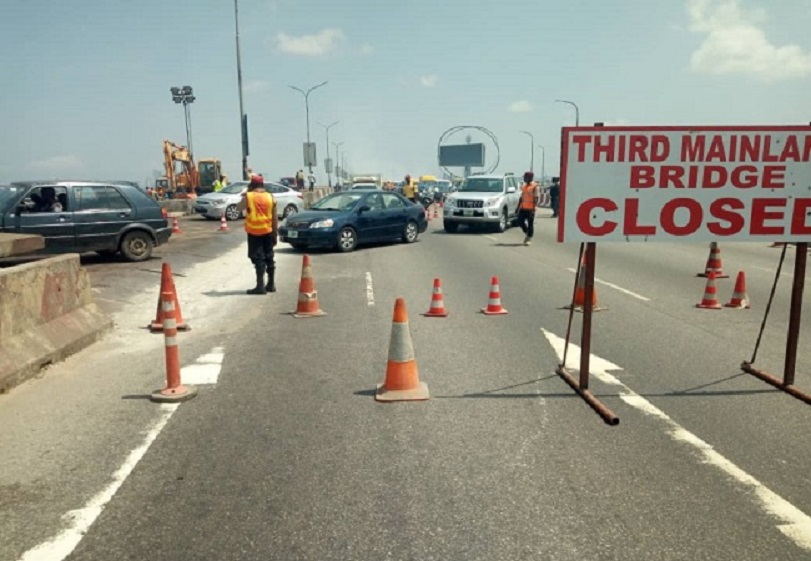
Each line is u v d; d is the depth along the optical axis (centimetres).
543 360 646
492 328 791
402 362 532
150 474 391
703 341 723
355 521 337
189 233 2245
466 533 325
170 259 1479
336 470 396
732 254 1648
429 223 3006
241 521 337
